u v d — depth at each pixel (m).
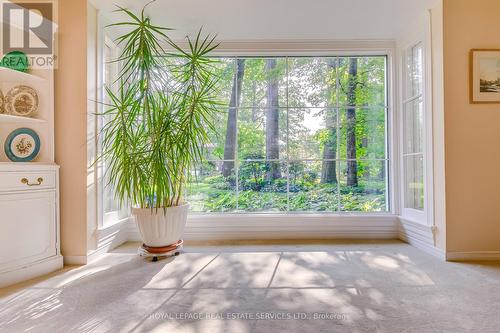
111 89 2.44
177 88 2.20
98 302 1.39
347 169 2.76
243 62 2.76
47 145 1.96
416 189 2.44
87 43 2.02
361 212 2.74
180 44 2.67
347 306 1.34
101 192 2.16
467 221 2.00
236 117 2.75
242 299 1.42
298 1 2.07
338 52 2.70
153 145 1.94
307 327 1.16
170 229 2.06
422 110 2.29
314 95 2.76
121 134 1.95
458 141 2.01
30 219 1.75
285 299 1.41
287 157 2.76
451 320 1.21
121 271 1.81
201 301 1.39
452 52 2.01
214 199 2.75
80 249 1.98
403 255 2.11
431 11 2.14
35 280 1.68
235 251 2.25
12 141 1.92
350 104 2.76
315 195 2.78
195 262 1.98
